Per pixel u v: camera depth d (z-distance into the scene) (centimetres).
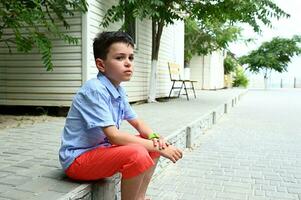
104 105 248
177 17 979
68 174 265
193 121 639
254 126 810
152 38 1040
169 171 445
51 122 633
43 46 596
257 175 431
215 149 570
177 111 812
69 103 724
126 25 848
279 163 488
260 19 1013
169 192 368
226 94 1571
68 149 260
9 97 764
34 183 265
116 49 254
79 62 715
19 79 756
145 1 802
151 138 273
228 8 1015
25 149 400
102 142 262
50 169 308
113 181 290
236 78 3594
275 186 391
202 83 2311
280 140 650
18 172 298
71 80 722
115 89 263
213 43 2081
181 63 1528
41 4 665
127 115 288
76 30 714
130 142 247
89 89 250
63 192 245
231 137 673
